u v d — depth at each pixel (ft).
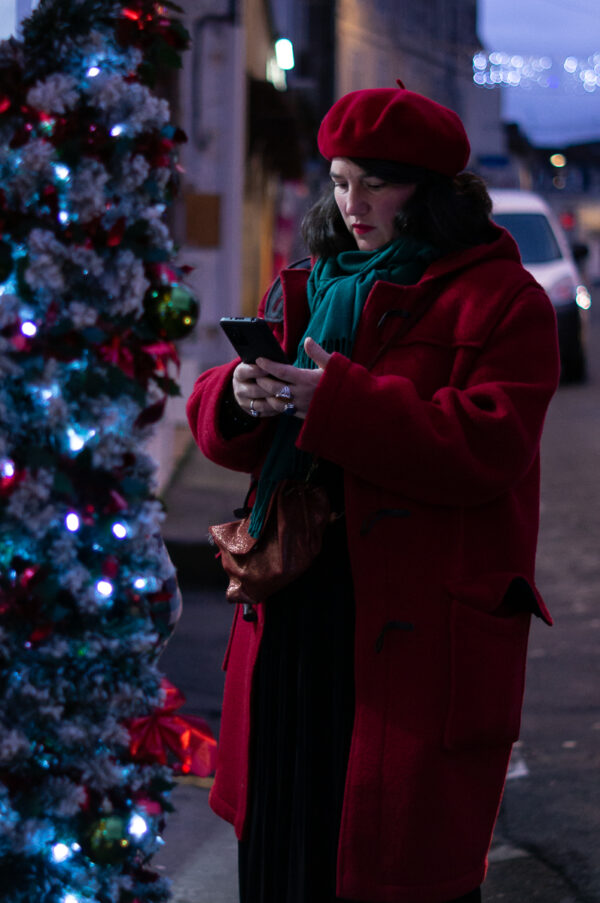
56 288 6.37
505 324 7.68
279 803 8.00
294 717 7.97
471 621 7.59
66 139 6.43
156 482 6.94
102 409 6.56
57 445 6.56
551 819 12.78
